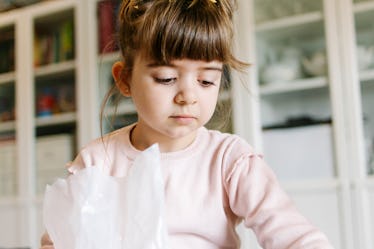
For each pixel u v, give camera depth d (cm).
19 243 241
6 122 253
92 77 229
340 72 187
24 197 242
